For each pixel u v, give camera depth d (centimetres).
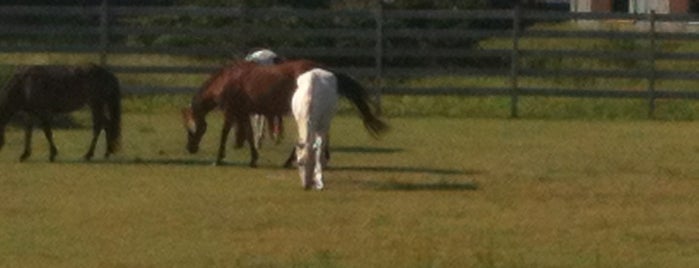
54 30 3177
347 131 2712
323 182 1939
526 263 1402
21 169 2077
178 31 3180
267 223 1620
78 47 3169
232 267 1371
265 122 2430
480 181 1995
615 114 3142
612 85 3494
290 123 2767
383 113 3111
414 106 3173
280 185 1934
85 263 1388
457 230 1586
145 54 3231
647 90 3200
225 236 1540
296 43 3475
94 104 2184
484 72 3161
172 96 3178
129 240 1512
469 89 3134
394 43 3584
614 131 2789
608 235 1568
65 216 1659
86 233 1552
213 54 3203
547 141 2573
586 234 1573
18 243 1491
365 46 3534
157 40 3703
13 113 2161
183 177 2009
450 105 3194
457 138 2611
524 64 3575
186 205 1747
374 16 3170
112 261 1398
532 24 4572
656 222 1661
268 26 3581
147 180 1972
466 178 2030
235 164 2178
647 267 1394
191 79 3431
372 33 3173
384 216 1670
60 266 1374
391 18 3203
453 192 1878
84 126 2698
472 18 3156
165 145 2427
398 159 2262
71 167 2109
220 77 2139
